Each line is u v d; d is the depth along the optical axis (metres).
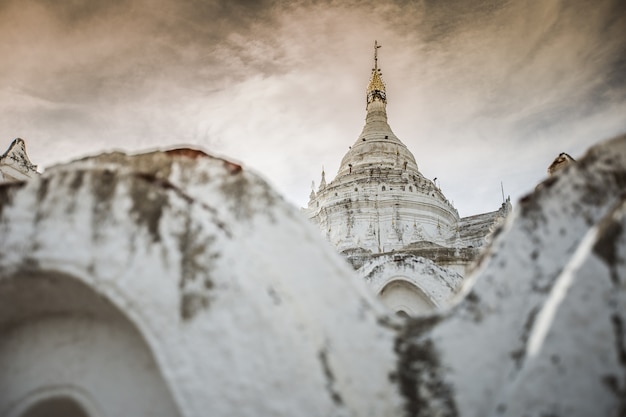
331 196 55.59
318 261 5.79
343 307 5.61
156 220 5.36
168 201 5.46
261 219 5.81
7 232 5.41
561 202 5.71
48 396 5.61
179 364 4.87
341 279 5.78
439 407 5.18
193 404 4.74
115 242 5.30
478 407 5.14
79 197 5.52
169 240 5.25
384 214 50.88
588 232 5.34
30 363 5.70
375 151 60.75
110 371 5.54
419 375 5.34
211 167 6.09
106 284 5.15
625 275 4.51
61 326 5.78
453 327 5.59
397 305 14.67
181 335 4.96
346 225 50.34
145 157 6.18
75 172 5.68
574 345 4.44
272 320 4.95
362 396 5.21
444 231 52.00
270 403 4.71
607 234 4.68
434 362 5.39
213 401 4.73
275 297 5.10
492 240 6.61
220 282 5.07
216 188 5.93
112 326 5.60
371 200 51.50
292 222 5.93
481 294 5.68
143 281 5.12
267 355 4.84
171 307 5.04
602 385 4.30
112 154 6.22
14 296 5.47
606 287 4.51
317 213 55.25
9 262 5.29
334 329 5.45
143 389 5.40
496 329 5.46
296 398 4.73
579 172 5.78
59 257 5.26
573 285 4.61
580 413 4.29
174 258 5.18
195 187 5.92
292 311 5.12
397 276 14.48
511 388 4.57
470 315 5.62
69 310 5.68
